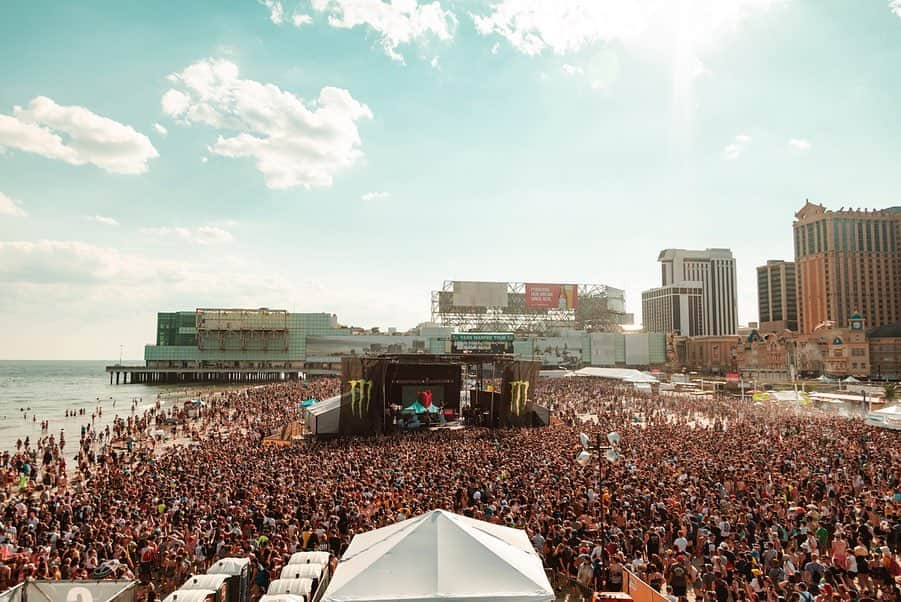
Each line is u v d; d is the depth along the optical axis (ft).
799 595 43.37
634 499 74.28
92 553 56.59
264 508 71.92
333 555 53.98
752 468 97.60
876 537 64.54
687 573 52.11
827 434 147.54
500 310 526.57
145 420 213.87
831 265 640.99
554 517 66.85
